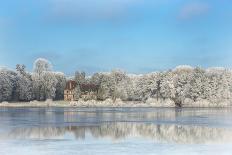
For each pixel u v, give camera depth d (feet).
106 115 404.16
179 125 281.74
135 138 204.85
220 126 273.13
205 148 172.04
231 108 633.20
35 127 261.85
